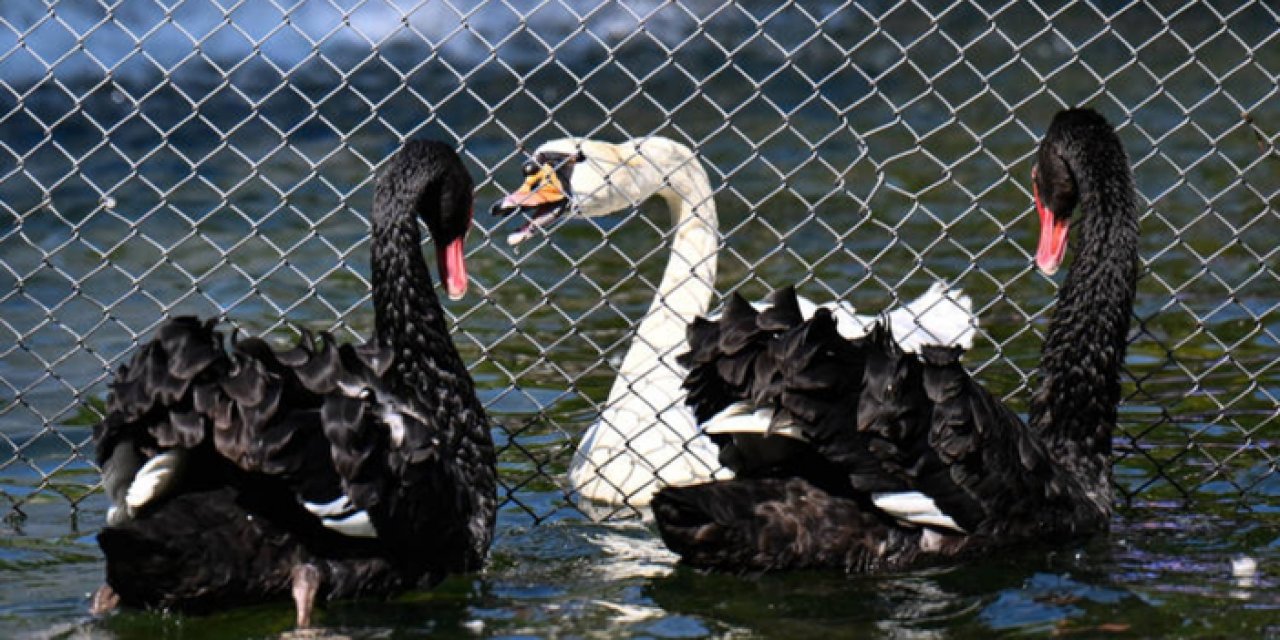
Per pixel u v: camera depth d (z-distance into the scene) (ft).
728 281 53.72
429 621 28.43
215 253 55.31
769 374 29.19
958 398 29.60
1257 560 30.96
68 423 40.45
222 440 26.78
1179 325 47.80
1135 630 27.40
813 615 28.50
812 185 64.95
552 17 90.12
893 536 30.07
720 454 31.45
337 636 27.68
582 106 77.00
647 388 37.24
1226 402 40.86
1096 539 31.99
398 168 30.94
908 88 80.07
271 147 69.92
